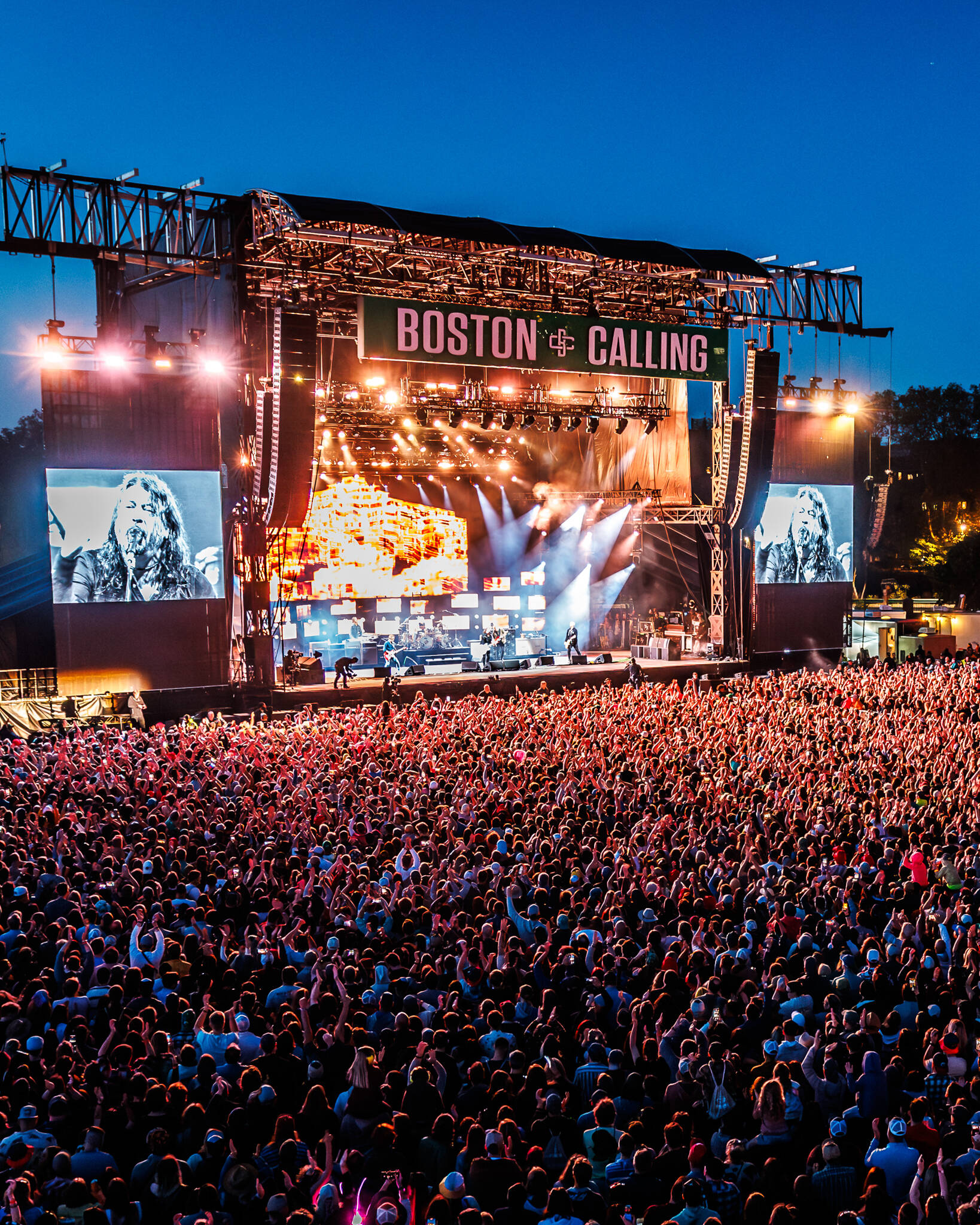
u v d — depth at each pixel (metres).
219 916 12.84
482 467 47.28
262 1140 7.82
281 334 31.12
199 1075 8.62
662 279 37.03
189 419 34.62
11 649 39.22
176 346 34.41
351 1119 8.13
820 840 15.55
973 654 45.97
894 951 11.51
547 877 13.71
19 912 12.38
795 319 40.84
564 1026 9.91
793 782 18.89
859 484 54.97
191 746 23.83
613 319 35.38
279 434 31.98
